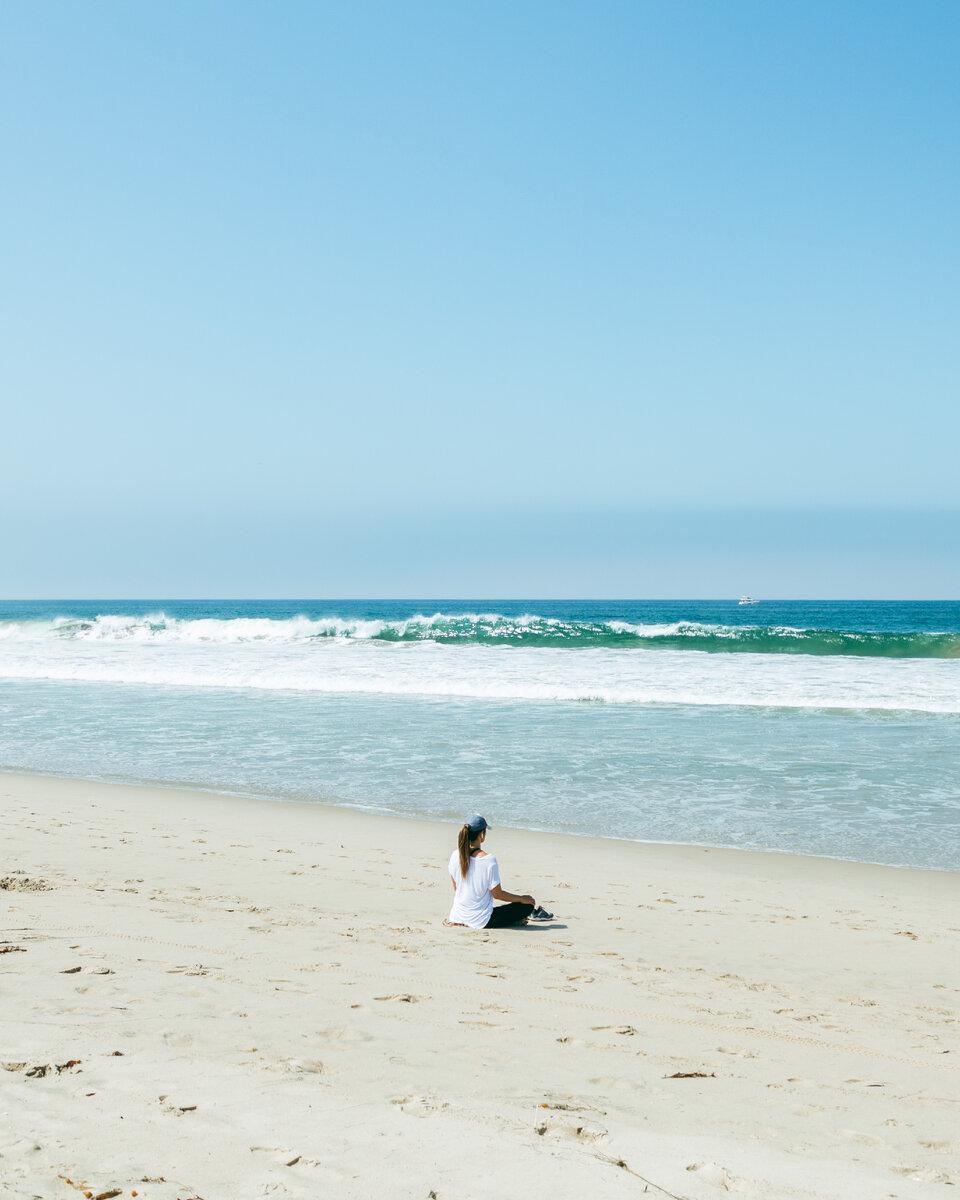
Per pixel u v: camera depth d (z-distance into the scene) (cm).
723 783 1341
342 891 807
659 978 589
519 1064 416
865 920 767
